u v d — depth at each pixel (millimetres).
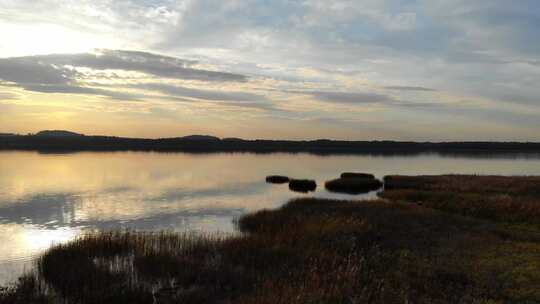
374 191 45062
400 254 15914
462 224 22188
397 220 23078
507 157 172125
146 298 12039
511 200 27531
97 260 16016
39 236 23219
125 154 148375
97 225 26422
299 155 178750
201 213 30906
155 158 122625
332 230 19734
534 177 51344
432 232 20031
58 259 15914
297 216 24531
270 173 71688
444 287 12188
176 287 12883
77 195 40500
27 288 13031
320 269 13406
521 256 15461
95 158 113062
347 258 15375
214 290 12523
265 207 33812
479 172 76938
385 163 114750
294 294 10570
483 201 28406
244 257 15445
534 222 22547
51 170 69062
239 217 28750
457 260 14977
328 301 10414
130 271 14453
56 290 13117
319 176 66688
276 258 15188
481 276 13125
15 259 17984
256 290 11750
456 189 39375
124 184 50781
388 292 11367
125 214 30484
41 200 37062
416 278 12961
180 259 15297
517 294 11539
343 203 30188
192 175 65312
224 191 45031
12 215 29891
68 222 27438
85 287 12688
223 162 108875
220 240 18562
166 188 47312
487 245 17297
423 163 116188
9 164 81875
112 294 12203
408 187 46406
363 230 19828
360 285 11773
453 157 169375
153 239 19203
